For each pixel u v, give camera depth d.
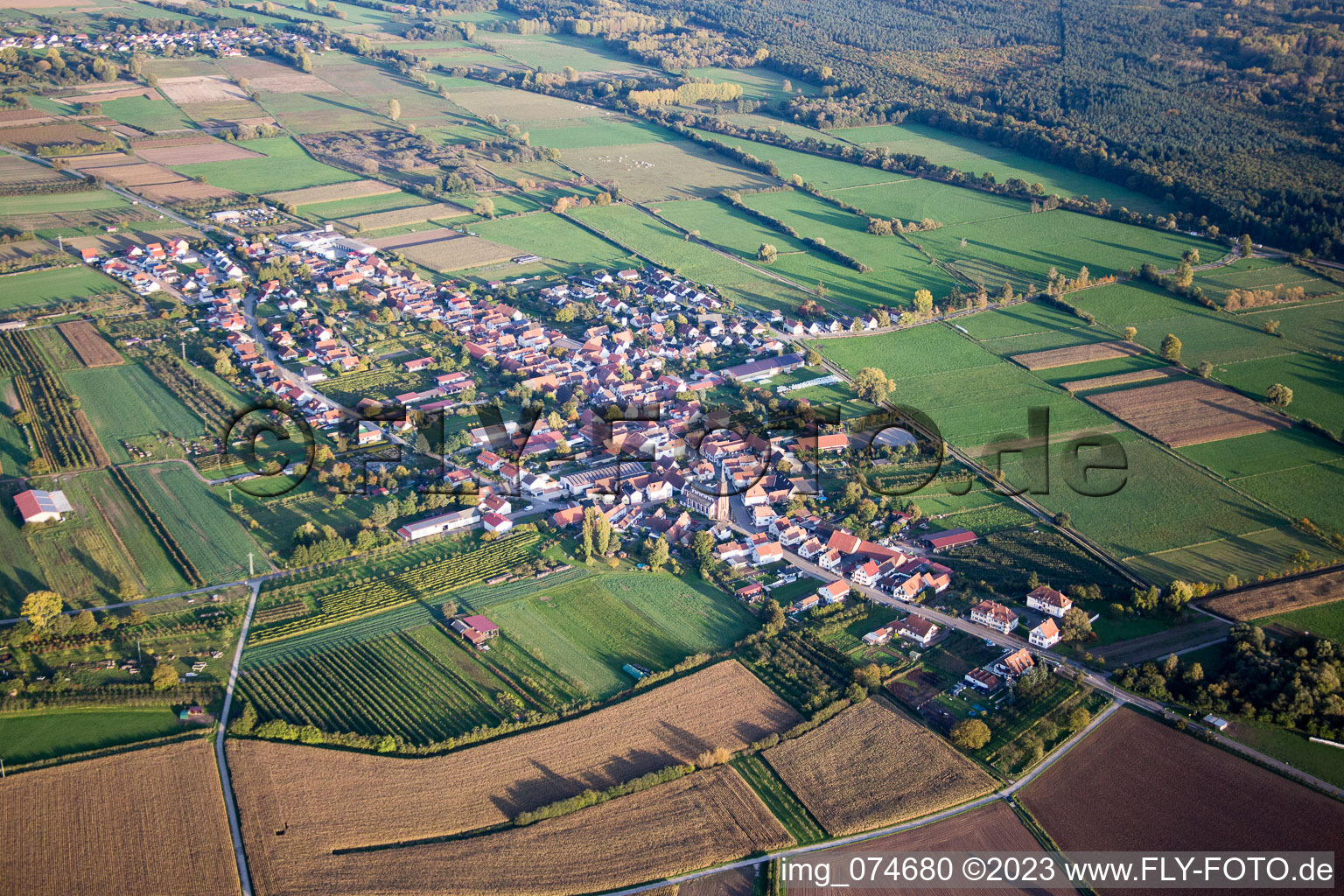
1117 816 154.75
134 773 156.62
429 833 149.62
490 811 154.00
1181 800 157.75
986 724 172.50
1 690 169.75
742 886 142.75
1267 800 157.62
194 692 173.75
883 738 170.75
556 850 147.50
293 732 165.75
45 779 154.50
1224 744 168.62
